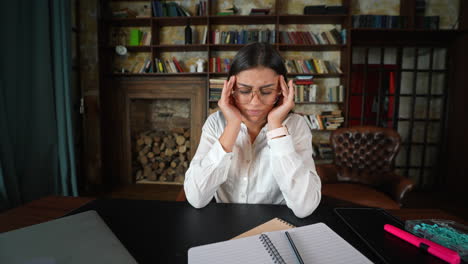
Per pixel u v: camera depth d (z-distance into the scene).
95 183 3.29
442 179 3.42
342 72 3.27
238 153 0.98
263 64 0.74
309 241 0.54
